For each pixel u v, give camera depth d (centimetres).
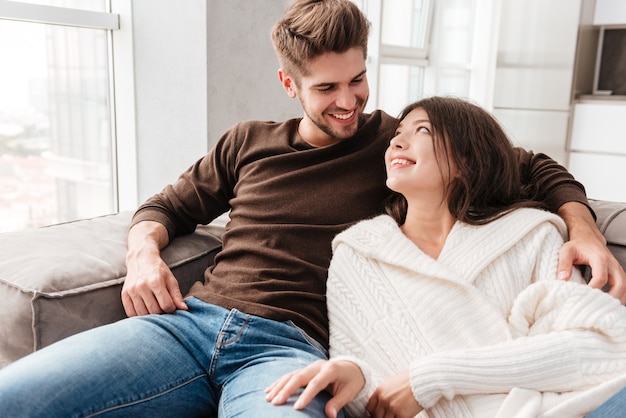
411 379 91
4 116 176
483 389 90
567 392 90
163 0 185
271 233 119
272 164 129
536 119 357
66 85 190
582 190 121
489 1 357
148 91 194
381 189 126
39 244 121
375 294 108
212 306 109
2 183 180
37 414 82
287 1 210
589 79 369
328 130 125
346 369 89
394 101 310
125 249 124
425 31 316
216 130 189
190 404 101
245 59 196
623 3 341
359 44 120
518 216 108
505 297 102
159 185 199
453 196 111
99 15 186
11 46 174
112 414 90
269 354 102
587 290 93
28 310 103
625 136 340
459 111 112
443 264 106
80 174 200
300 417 82
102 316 112
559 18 338
